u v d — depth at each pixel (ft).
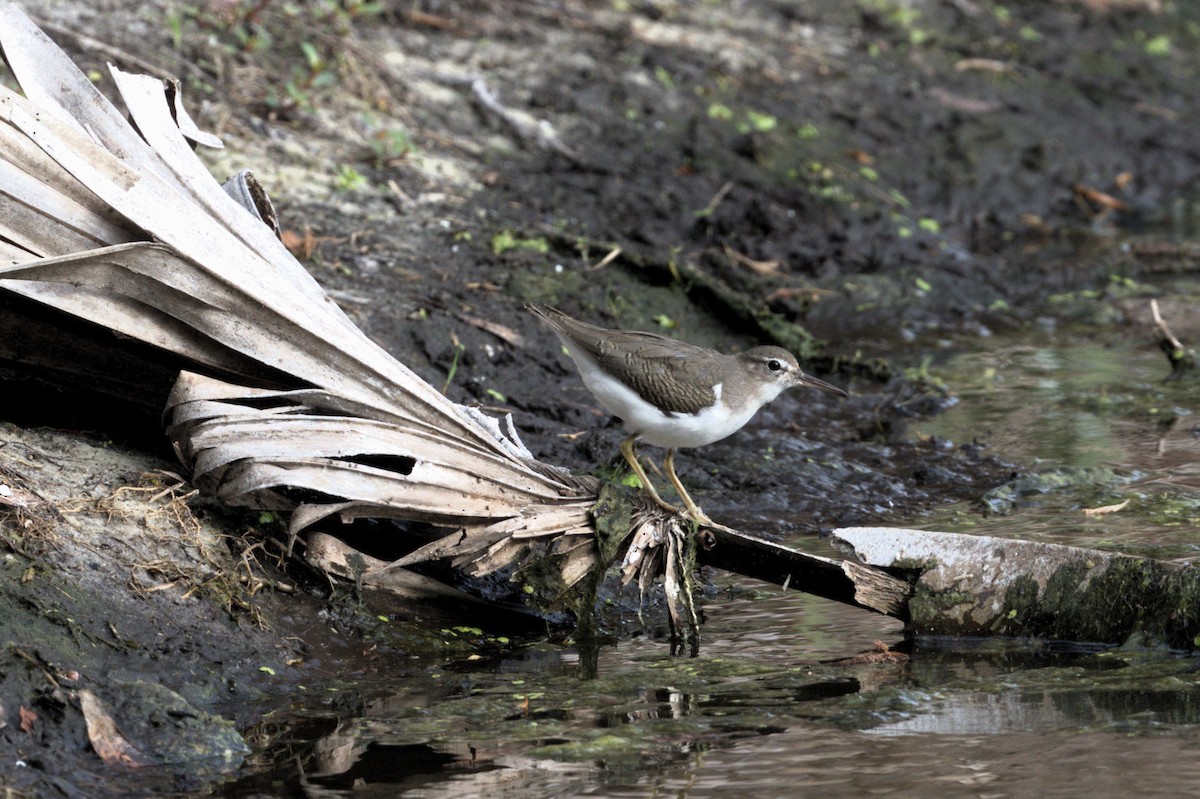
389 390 34.30
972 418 51.70
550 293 54.13
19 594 30.12
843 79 80.38
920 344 59.82
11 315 34.32
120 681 29.04
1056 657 33.76
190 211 34.47
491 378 48.21
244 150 57.16
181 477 34.96
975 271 67.67
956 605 35.14
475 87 67.77
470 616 36.06
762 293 59.88
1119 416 51.47
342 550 34.45
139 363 35.50
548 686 32.30
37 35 35.45
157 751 27.89
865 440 49.93
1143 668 32.53
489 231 57.77
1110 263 69.46
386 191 58.29
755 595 39.17
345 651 33.22
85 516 32.86
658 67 75.82
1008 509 43.39
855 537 35.86
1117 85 87.97
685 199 65.62
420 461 33.65
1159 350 59.00
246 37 63.46
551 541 34.68
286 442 32.89
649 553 35.32
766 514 43.50
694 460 46.75
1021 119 81.41
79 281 32.68
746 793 26.71
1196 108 87.56
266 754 28.37
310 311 34.53
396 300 50.57
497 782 27.30
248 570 33.47
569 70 73.00
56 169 33.42
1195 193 79.51
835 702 31.17
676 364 36.70
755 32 83.20
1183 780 26.76
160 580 32.24
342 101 62.95
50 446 34.91
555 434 46.03
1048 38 92.53
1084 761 27.71
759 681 32.55
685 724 29.96
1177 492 43.86
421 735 29.40
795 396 53.72
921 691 31.71
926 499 44.83
